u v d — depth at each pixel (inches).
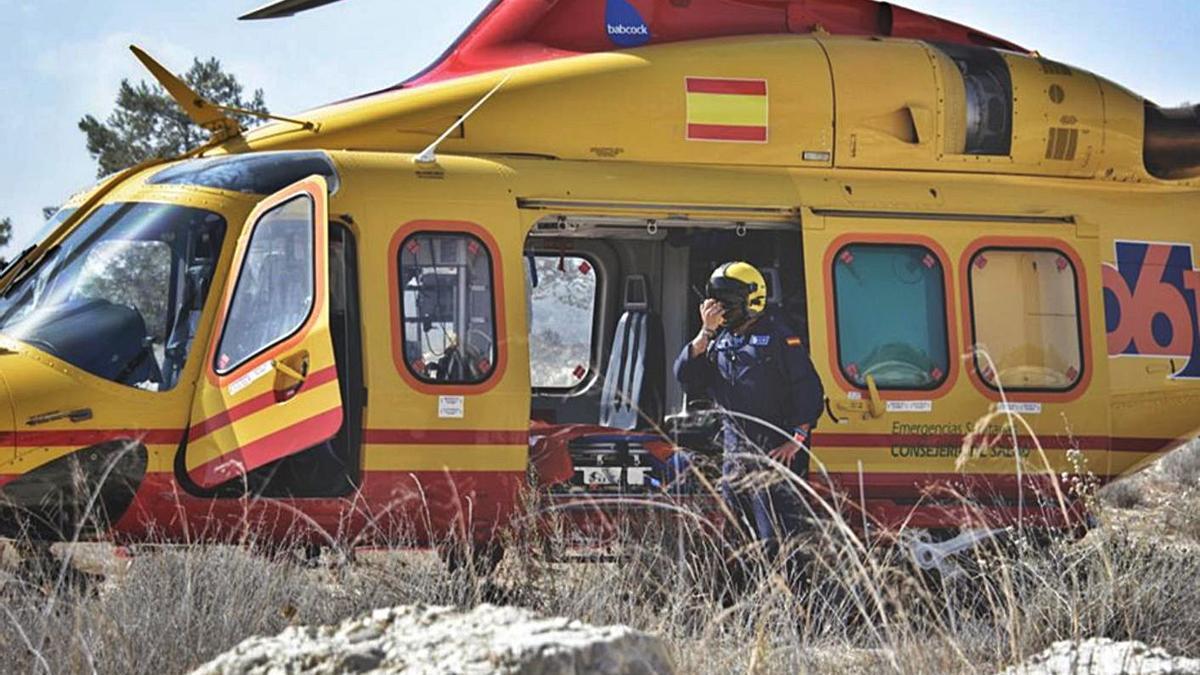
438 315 597.6
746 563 564.4
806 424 606.9
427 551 588.1
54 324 582.9
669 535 566.6
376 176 607.5
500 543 592.1
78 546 597.6
